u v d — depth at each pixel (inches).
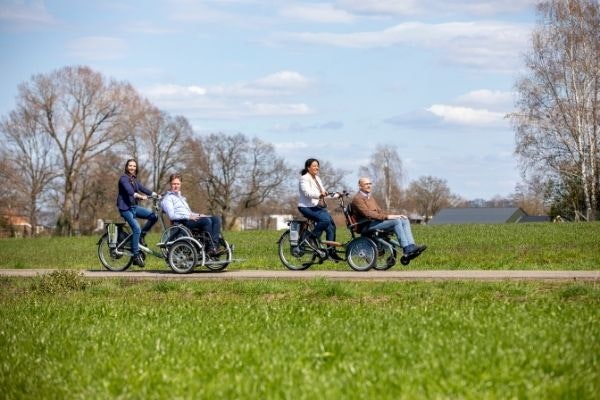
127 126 3855.8
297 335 423.2
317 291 625.9
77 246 1713.8
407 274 706.8
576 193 2765.7
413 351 370.6
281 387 319.9
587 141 2632.9
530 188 2829.7
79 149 3799.2
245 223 5191.9
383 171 6092.5
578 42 2578.7
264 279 714.2
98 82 3789.4
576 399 295.3
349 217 772.6
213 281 718.5
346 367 343.0
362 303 561.9
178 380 338.0
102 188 3971.5
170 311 538.3
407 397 297.7
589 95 2613.2
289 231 794.2
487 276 674.2
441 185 6968.5
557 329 412.2
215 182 4660.4
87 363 380.2
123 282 738.8
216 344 404.5
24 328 488.1
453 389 306.7
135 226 813.9
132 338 434.0
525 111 2657.5
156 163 4114.2
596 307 497.0
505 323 435.8
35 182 3858.3
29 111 3718.0
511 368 333.7
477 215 6048.2
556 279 655.1
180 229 788.0
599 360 349.1
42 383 352.8
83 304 593.0
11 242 2126.0
